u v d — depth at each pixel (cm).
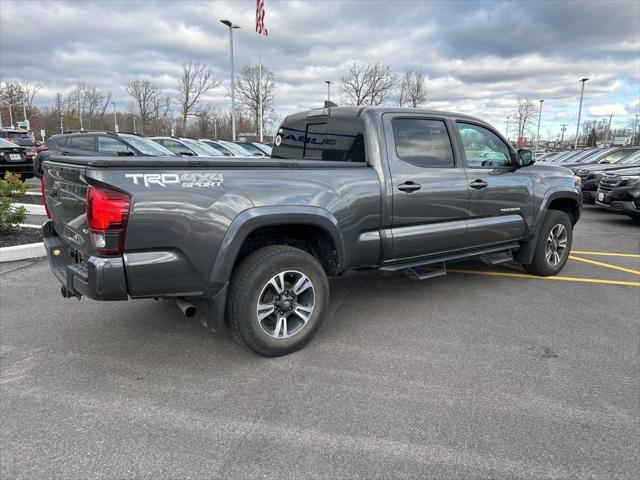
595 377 324
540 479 226
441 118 444
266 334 339
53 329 400
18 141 1859
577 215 596
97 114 5800
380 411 282
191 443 252
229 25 2773
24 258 624
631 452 246
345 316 437
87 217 278
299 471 231
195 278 304
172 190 289
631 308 465
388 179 395
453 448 248
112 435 258
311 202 344
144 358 350
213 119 4991
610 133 7956
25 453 243
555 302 482
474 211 464
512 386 311
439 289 523
